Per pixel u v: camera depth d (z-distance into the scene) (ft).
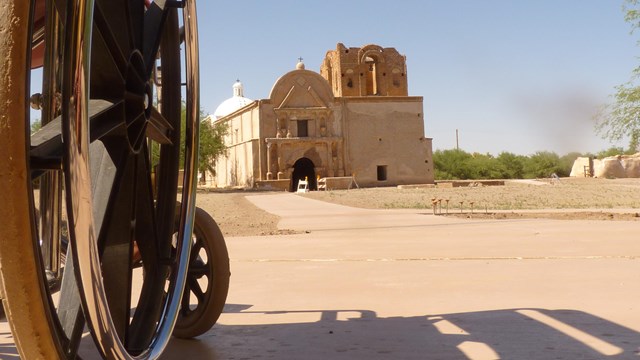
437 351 10.18
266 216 58.90
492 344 10.55
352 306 14.35
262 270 21.13
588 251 25.39
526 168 281.13
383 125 182.50
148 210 7.69
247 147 181.78
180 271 7.71
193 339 11.30
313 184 196.24
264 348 10.53
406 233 36.55
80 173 4.65
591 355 9.75
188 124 8.20
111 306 6.77
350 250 27.48
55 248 8.11
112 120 6.35
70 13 4.67
